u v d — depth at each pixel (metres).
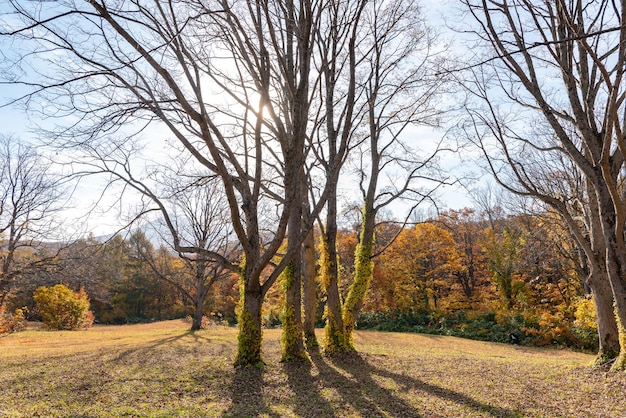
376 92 12.65
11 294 24.19
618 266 9.25
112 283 44.47
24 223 20.97
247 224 10.81
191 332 22.05
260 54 9.98
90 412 7.07
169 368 10.71
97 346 15.82
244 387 9.02
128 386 8.96
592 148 9.58
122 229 10.53
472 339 27.50
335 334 13.02
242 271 11.02
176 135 8.92
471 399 8.15
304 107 10.61
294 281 11.68
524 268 30.98
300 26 8.73
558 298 29.77
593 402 7.84
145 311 47.91
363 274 13.72
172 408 7.39
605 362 10.27
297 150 9.39
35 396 8.22
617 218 8.81
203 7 7.67
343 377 10.05
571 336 23.75
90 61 7.76
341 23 10.61
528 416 7.09
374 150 14.26
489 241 33.75
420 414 7.25
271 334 19.53
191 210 23.39
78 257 20.44
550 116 9.85
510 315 28.75
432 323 31.81
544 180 18.56
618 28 4.00
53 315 32.06
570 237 20.00
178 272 35.44
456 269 34.03
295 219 11.86
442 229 33.47
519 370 10.84
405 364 11.79
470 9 8.91
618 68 7.06
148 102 8.23
